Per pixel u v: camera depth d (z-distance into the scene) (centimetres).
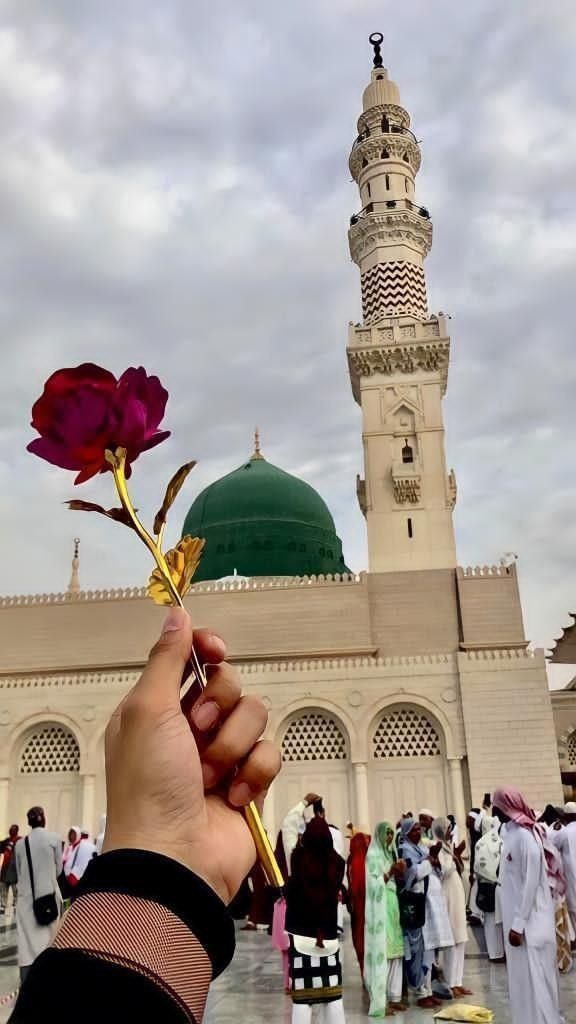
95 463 196
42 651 4947
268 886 191
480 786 4016
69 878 1812
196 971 146
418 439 5291
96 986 134
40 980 138
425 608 4806
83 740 4328
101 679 4434
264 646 4784
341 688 4266
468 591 4775
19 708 4438
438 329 5462
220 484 6631
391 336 5516
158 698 176
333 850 1035
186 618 190
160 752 169
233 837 177
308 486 6738
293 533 6275
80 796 4294
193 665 193
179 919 149
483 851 1805
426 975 1362
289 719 4297
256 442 7031
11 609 5053
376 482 5238
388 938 1355
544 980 991
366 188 6106
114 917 146
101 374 198
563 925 1585
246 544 6200
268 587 4894
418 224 5869
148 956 141
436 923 1380
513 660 4197
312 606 4834
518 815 1056
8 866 2703
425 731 4231
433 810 4091
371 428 5375
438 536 5069
